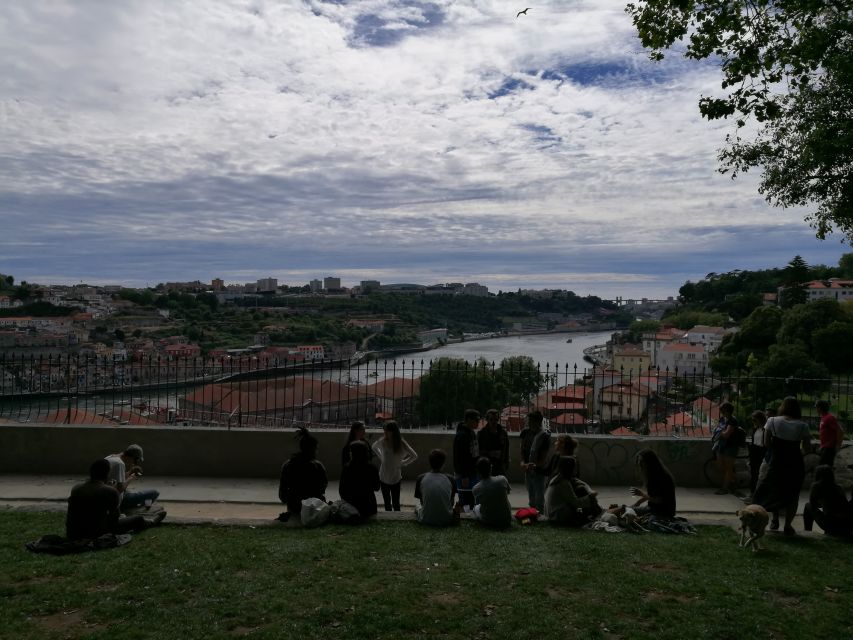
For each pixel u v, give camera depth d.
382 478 9.09
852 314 62.88
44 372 11.93
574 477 8.77
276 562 6.38
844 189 14.65
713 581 6.14
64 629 4.82
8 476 10.71
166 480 10.76
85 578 5.81
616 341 156.88
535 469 9.22
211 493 9.99
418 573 6.16
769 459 7.95
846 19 10.15
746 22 9.38
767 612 5.46
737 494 10.52
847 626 5.23
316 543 7.04
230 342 100.44
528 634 4.92
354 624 4.99
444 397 13.01
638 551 7.02
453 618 5.15
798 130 14.56
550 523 8.31
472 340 181.12
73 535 6.84
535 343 177.25
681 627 5.13
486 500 7.95
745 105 9.72
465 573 6.19
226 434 11.09
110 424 11.30
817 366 47.53
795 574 6.41
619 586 5.94
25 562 6.18
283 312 150.25
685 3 9.17
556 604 5.51
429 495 8.02
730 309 140.88
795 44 10.01
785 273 120.25
